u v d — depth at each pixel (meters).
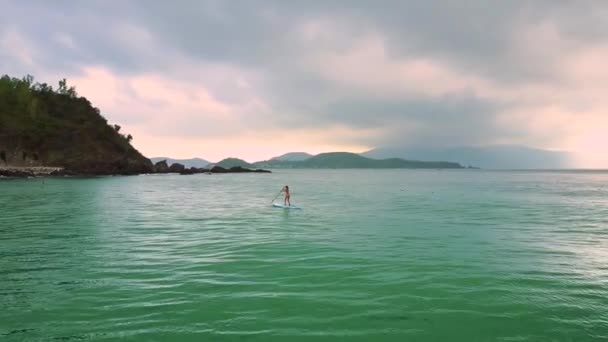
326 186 87.00
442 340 8.51
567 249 18.17
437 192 65.88
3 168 105.12
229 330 8.84
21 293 11.20
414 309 10.24
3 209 33.59
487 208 38.47
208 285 12.08
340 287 12.01
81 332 8.66
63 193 52.66
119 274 13.26
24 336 8.45
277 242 19.38
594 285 12.42
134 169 142.38
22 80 151.38
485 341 8.48
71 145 133.88
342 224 26.19
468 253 17.03
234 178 136.50
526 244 19.34
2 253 16.52
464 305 10.55
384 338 8.55
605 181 119.38
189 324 9.13
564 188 79.38
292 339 8.43
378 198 51.91
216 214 31.88
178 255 16.27
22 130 124.62
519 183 105.00
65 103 155.25
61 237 20.39
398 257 16.09
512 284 12.44
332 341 8.38
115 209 34.69
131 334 8.58
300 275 13.29
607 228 25.09
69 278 12.73
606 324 9.40
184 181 102.75
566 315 9.91
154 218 28.83
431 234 22.19
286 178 144.38
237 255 16.31
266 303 10.54
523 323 9.43
